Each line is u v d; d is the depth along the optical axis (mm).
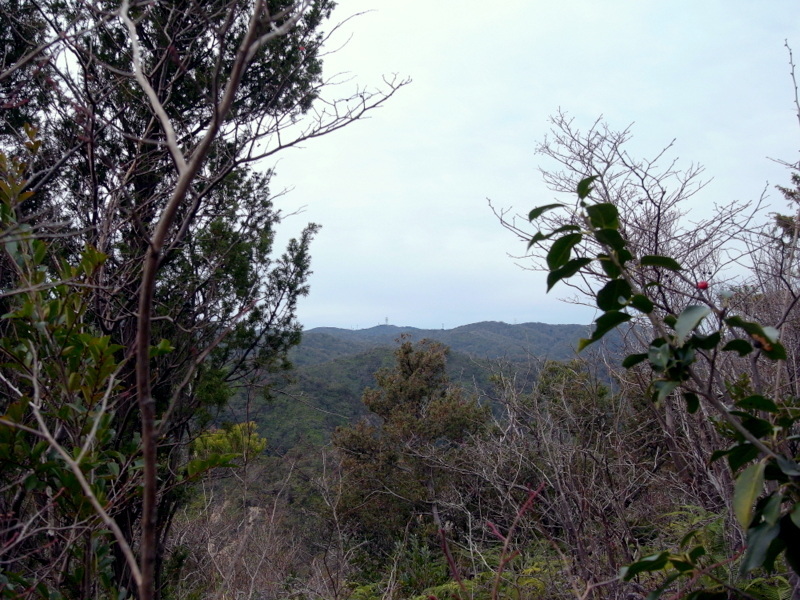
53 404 2607
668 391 1439
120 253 4754
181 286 5234
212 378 5625
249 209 6344
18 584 2480
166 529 5477
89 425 2494
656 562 1541
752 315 3762
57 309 2555
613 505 4020
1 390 3158
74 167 4559
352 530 9547
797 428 2137
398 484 11148
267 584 5441
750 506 1271
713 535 3496
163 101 4355
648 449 5180
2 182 2584
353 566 8648
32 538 3123
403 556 7703
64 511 2564
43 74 3832
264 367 6613
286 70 5246
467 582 4758
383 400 15844
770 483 2119
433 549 8328
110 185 4355
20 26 4414
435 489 11102
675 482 4660
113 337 4684
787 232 3793
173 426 5500
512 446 4520
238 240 5582
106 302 4086
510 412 4730
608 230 1438
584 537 3705
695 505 4188
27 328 2568
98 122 4422
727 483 3316
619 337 4531
